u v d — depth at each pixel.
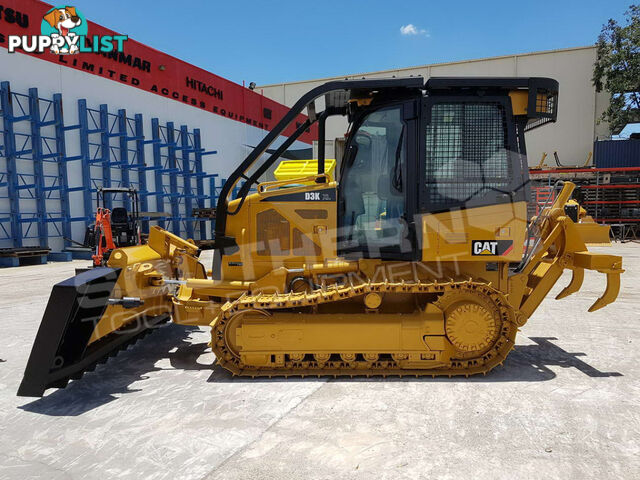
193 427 2.74
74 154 15.29
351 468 2.27
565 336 4.77
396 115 3.56
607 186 16.84
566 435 2.60
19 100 13.70
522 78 3.36
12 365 4.00
